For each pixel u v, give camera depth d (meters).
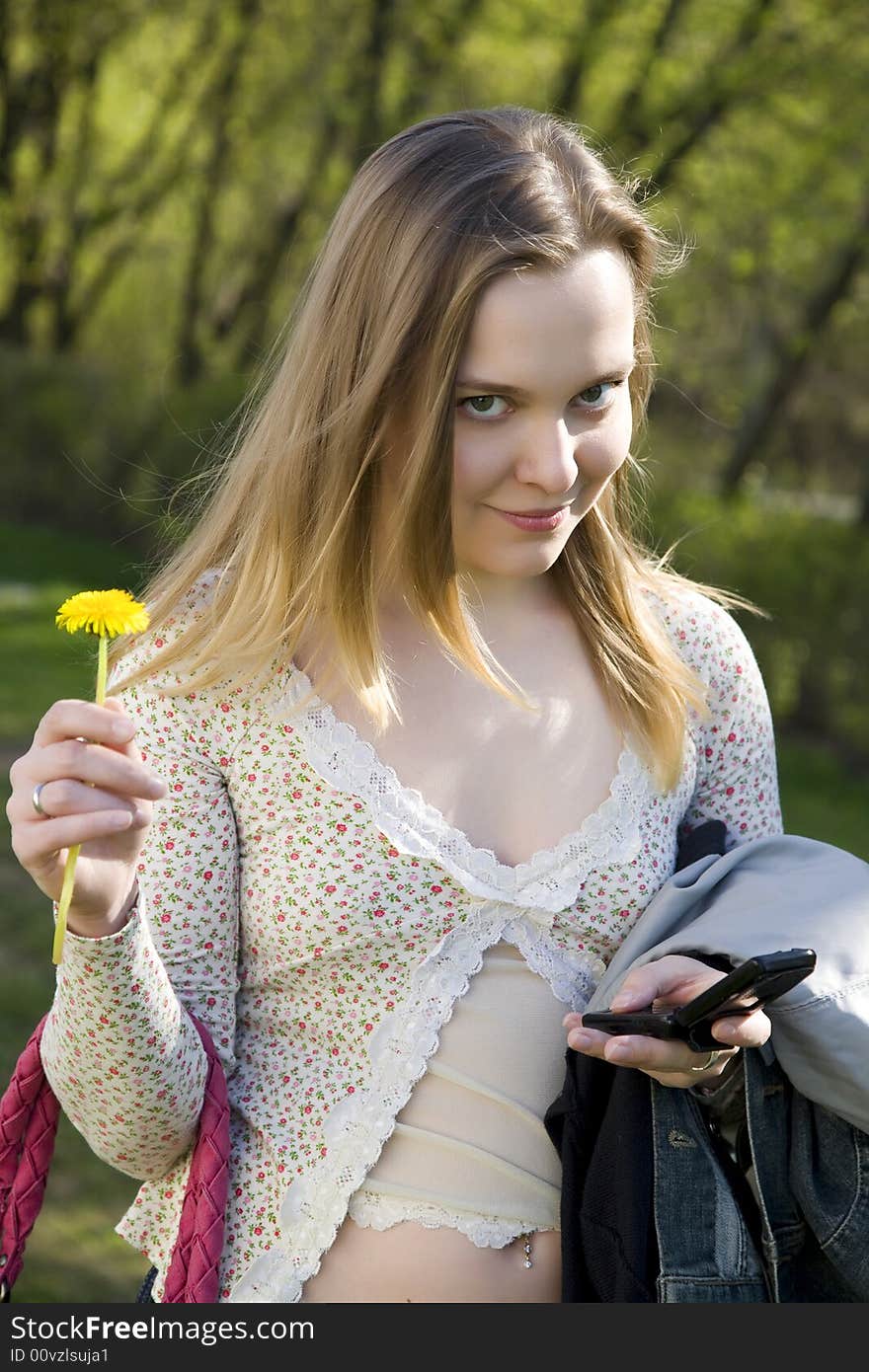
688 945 1.37
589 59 10.74
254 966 1.45
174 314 18.05
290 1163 1.39
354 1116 1.38
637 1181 1.33
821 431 15.65
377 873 1.39
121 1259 3.28
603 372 1.31
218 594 1.44
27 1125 1.42
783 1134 1.39
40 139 15.32
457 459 1.32
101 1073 1.30
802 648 9.72
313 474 1.40
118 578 12.17
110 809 1.14
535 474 1.30
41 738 1.17
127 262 17.16
